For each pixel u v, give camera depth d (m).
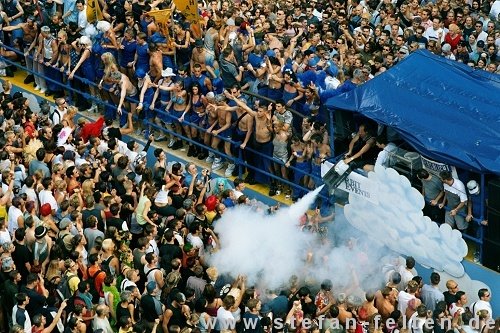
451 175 35.06
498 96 37.69
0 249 33.97
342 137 37.94
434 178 35.53
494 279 35.19
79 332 31.64
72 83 44.41
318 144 38.03
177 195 37.81
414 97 37.50
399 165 36.31
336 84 39.88
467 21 46.16
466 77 38.66
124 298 32.41
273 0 48.75
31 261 34.19
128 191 37.25
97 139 39.09
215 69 42.28
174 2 43.56
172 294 32.34
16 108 41.06
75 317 31.61
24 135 39.25
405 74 38.66
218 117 39.91
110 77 42.22
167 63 42.22
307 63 40.84
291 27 46.12
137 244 36.19
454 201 35.22
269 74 40.03
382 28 46.25
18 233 34.34
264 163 39.56
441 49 45.12
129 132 42.59
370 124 37.28
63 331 32.50
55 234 35.69
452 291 34.62
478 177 35.38
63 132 39.88
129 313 32.59
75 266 33.41
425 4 48.88
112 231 34.56
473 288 35.69
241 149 39.59
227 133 39.94
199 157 41.59
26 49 45.62
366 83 38.28
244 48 42.72
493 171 34.00
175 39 42.75
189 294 33.03
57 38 44.16
